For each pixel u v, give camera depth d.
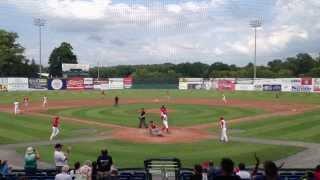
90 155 37.22
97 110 72.62
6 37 170.50
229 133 48.81
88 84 129.12
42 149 39.66
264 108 77.25
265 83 122.12
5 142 43.12
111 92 119.75
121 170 25.88
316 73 167.25
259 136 46.56
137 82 136.62
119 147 40.69
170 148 40.22
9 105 82.06
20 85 120.19
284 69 190.50
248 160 35.06
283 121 58.62
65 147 40.66
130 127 53.16
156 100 93.62
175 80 136.38
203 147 40.66
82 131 50.00
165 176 24.09
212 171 19.55
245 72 173.12
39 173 23.44
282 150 38.91
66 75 170.88
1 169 23.02
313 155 36.75
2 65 167.88
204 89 132.00
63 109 74.88
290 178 22.84
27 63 176.50
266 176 11.51
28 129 51.28
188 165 33.38
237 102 89.62
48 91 120.31
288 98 99.94
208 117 63.50
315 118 61.38
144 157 36.38
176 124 56.19
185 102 88.81
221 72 179.38
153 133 47.06
